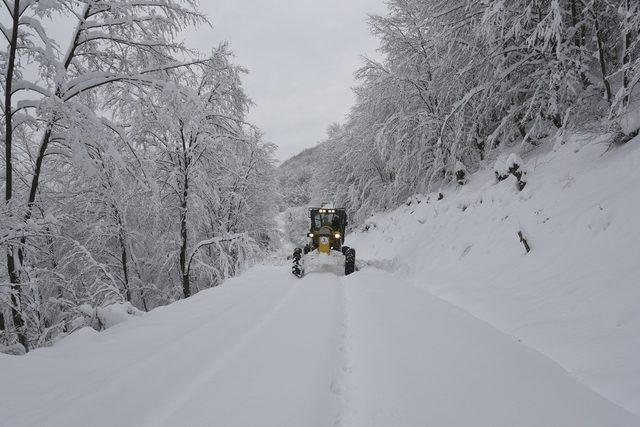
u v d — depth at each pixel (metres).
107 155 7.79
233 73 12.43
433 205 12.55
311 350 3.71
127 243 13.22
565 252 5.30
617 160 6.14
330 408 2.70
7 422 2.40
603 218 5.07
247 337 4.19
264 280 8.68
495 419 2.39
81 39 7.50
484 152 12.76
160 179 12.59
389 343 3.88
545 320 4.11
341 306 5.75
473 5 10.45
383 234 15.93
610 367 2.97
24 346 6.80
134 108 8.62
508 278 5.78
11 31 6.49
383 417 2.54
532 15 8.74
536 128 9.86
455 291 6.23
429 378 3.01
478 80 10.97
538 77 9.23
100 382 3.04
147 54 8.63
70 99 7.85
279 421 2.45
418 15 14.15
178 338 4.14
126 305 6.17
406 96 14.71
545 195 7.08
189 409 2.60
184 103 8.94
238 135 12.86
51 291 10.31
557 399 2.62
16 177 10.53
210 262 15.45
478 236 8.05
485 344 3.66
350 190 22.23
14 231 6.51
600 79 8.51
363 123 19.23
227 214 17.53
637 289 3.73
